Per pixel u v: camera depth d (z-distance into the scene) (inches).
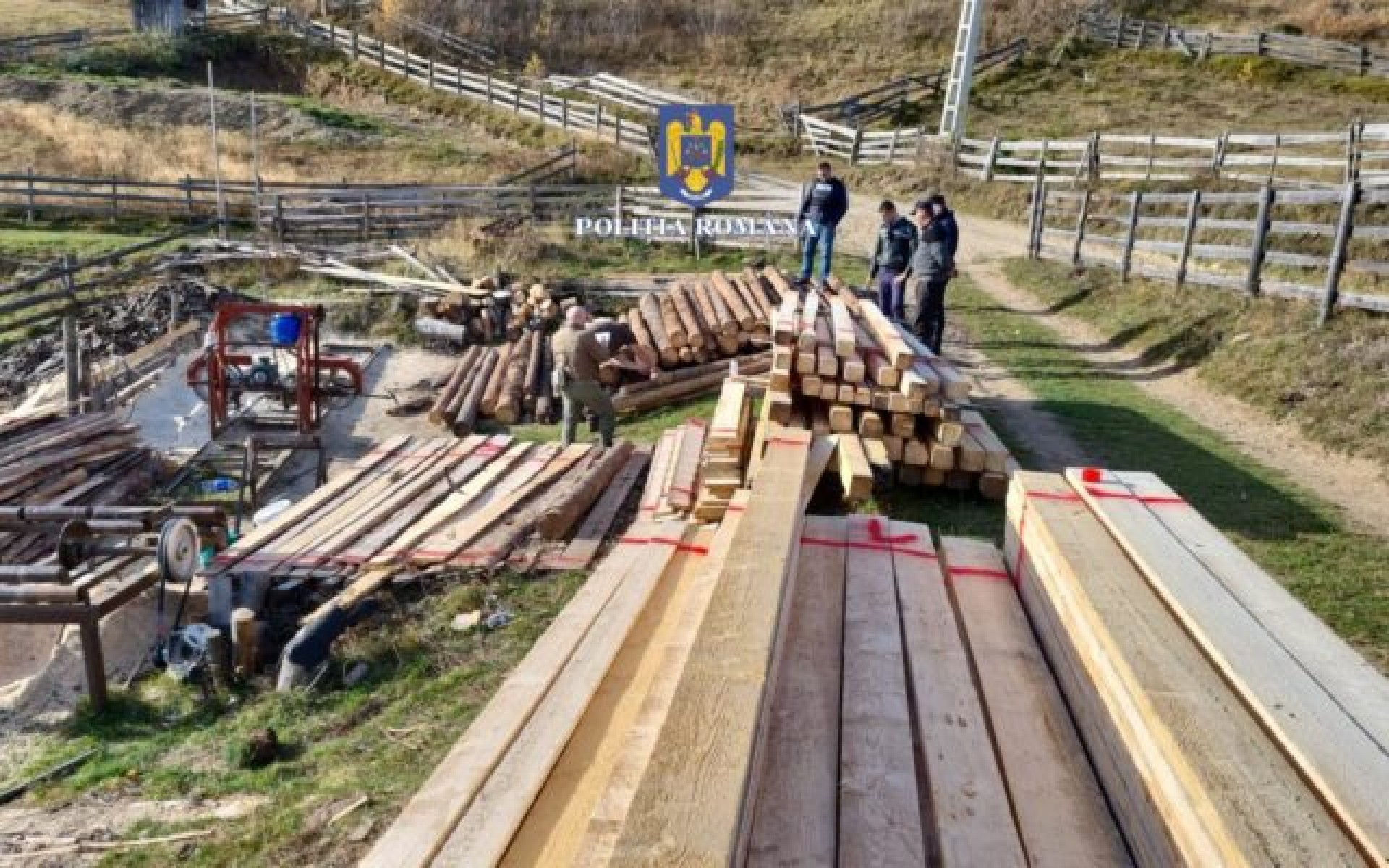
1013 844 113.4
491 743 150.2
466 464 399.5
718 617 137.3
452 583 293.7
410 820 133.4
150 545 330.3
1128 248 647.1
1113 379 498.0
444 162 1226.0
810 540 218.1
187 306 713.6
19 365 640.4
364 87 1573.6
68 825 204.5
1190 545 165.6
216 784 216.1
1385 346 421.7
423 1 1827.0
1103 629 135.6
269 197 941.8
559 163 1191.6
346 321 710.5
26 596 265.9
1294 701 112.7
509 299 696.4
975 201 1052.5
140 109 1321.4
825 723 137.9
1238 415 429.4
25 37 1567.4
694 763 99.3
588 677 169.2
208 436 545.0
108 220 971.9
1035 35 1610.5
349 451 518.9
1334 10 1542.8
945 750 133.0
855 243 895.7
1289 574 258.8
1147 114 1254.9
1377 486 338.6
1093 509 186.1
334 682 254.5
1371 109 1168.2
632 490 373.7
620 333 549.0
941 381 316.5
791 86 1574.8
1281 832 90.7
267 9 1754.4
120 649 305.6
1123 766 121.6
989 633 175.8
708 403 526.9
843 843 111.0
